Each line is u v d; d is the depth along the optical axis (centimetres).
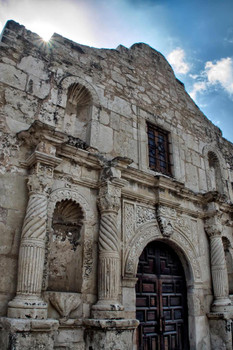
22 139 682
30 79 752
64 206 726
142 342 768
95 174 777
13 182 642
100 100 887
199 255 967
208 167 1170
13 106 701
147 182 873
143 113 1002
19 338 501
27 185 637
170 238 892
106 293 659
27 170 668
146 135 973
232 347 866
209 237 1016
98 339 611
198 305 899
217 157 1241
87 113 871
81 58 896
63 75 827
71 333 626
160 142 1038
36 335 521
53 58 823
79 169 751
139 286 814
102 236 708
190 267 923
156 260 884
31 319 522
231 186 1253
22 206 636
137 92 1019
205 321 903
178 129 1112
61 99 790
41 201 618
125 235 784
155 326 814
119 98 945
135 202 842
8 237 603
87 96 882
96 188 768
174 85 1202
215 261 973
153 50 1185
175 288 904
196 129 1199
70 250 709
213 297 955
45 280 614
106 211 729
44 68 791
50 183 645
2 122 672
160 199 880
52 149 669
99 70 928
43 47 813
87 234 712
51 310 614
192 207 1003
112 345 608
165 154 1041
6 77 713
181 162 1061
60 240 702
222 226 1095
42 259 588
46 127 653
